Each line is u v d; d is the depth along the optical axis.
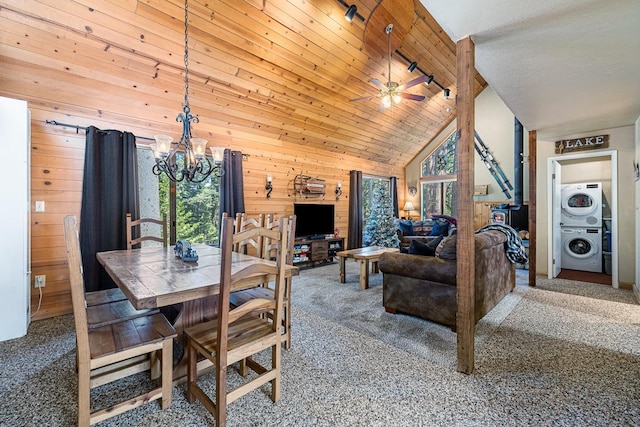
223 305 1.42
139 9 2.83
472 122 2.00
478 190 7.00
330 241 5.99
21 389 1.82
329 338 2.55
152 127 3.75
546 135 4.71
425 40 4.80
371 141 6.72
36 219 2.95
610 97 3.19
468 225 1.98
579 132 4.43
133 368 1.76
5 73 2.70
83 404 1.38
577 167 5.35
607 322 2.88
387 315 3.11
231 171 4.45
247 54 3.67
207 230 4.52
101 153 3.22
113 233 3.24
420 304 2.89
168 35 3.11
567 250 5.41
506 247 3.60
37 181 2.95
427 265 2.79
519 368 2.07
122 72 3.17
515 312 3.17
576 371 2.02
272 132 5.07
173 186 4.11
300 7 3.48
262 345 1.63
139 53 3.10
